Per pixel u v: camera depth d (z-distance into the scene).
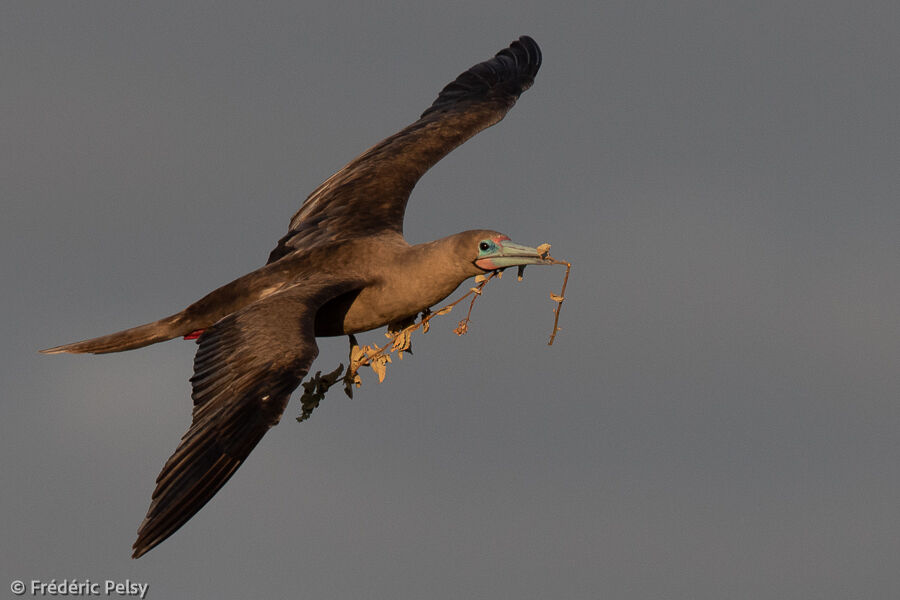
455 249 16.31
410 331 17.08
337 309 16.66
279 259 17.33
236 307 16.55
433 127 20.03
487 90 21.20
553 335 16.33
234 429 14.24
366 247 16.89
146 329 16.69
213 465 14.10
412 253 16.61
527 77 21.73
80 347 16.75
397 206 18.09
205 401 14.61
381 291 16.56
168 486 13.98
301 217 18.45
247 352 14.75
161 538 13.68
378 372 17.08
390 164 18.92
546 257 16.19
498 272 16.47
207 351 14.98
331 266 16.73
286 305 15.40
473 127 20.25
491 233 16.30
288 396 14.39
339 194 18.27
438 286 16.50
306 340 14.91
